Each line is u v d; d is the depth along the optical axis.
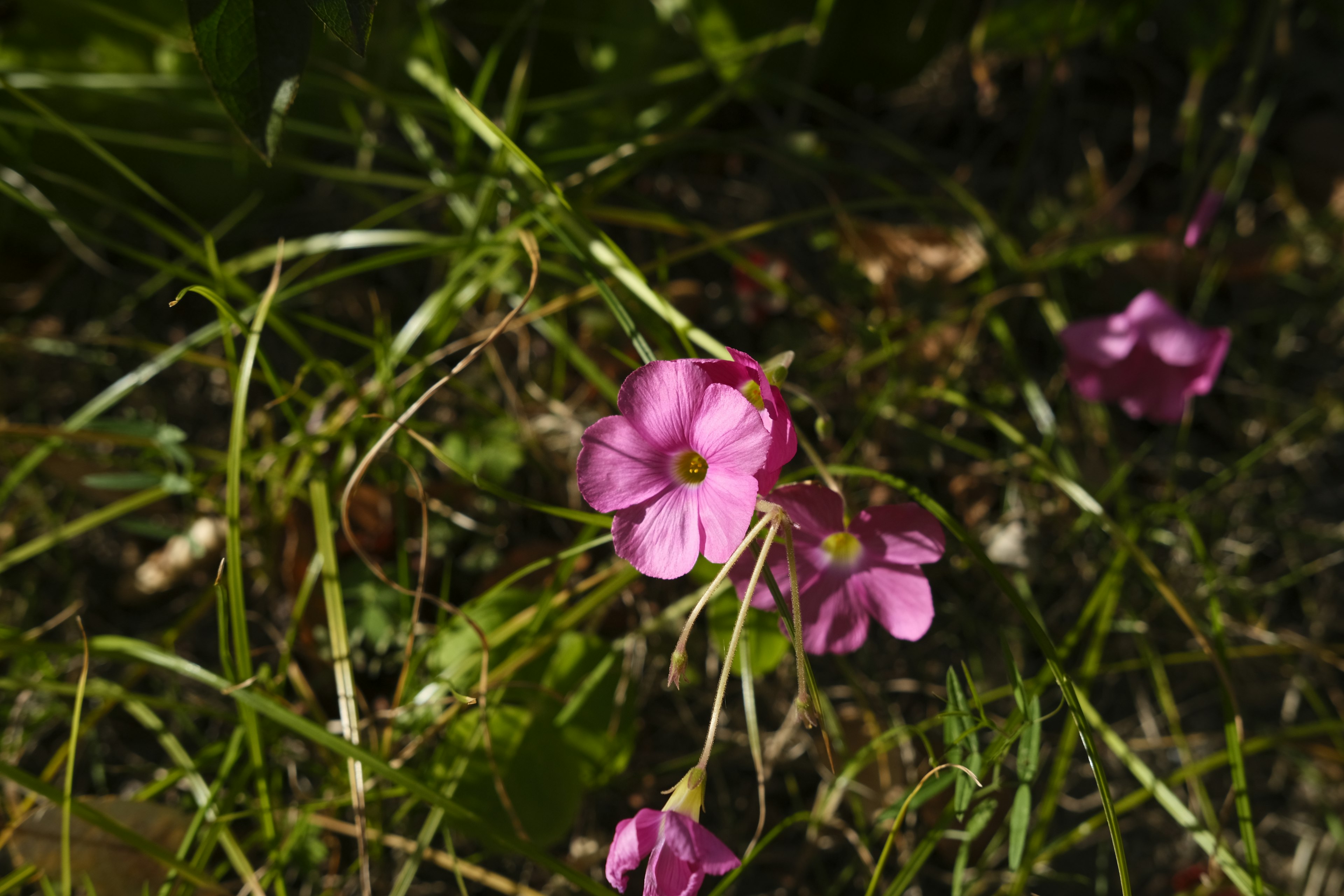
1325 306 0.59
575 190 0.55
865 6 0.59
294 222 0.60
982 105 0.65
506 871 0.52
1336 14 0.63
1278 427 0.58
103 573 0.55
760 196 0.61
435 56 0.55
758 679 0.54
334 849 0.51
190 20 0.43
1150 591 0.55
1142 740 0.54
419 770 0.51
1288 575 0.56
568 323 0.57
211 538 0.54
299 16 0.43
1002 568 0.55
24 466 0.53
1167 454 0.58
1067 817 0.54
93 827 0.49
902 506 0.46
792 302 0.57
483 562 0.54
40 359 0.57
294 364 0.57
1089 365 0.54
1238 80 0.65
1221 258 0.60
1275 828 0.54
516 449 0.55
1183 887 0.51
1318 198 0.62
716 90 0.61
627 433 0.44
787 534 0.44
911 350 0.57
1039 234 0.60
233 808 0.51
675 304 0.58
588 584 0.51
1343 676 0.55
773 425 0.44
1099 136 0.64
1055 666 0.46
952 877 0.52
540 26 0.58
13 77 0.55
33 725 0.51
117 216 0.58
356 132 0.58
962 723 0.46
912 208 0.61
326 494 0.52
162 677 0.53
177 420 0.57
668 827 0.43
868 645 0.54
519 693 0.51
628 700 0.52
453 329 0.57
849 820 0.53
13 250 0.58
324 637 0.53
